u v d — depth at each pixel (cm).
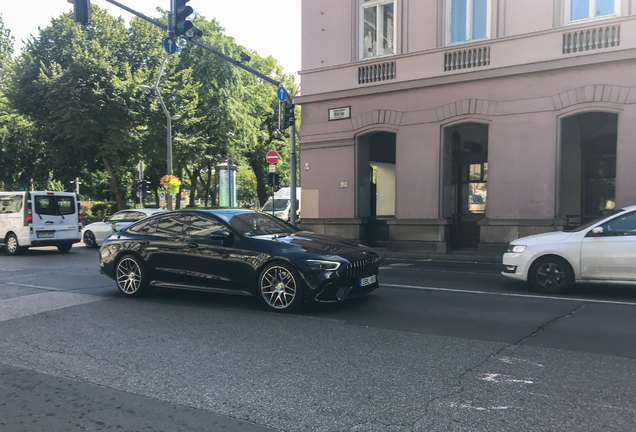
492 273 1022
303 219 1666
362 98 1537
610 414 330
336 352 480
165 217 787
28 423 335
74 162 2959
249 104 3869
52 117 2603
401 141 1469
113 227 1664
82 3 1024
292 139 1652
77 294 819
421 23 1422
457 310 661
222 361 459
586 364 434
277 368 437
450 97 1379
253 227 738
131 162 2878
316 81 1617
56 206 1622
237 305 712
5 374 433
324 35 1598
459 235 1513
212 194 5147
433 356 464
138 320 626
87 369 443
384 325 585
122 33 2959
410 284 877
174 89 2914
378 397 367
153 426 328
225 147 3394
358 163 1566
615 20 1130
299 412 344
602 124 1405
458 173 1631
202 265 718
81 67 2556
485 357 458
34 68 2706
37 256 1520
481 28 1343
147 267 767
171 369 439
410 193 1455
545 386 383
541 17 1235
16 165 3394
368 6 1535
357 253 677
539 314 631
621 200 1139
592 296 744
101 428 326
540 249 776
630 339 512
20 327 597
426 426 317
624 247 722
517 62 1266
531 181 1263
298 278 642
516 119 1280
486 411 338
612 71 1148
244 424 328
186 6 1145
